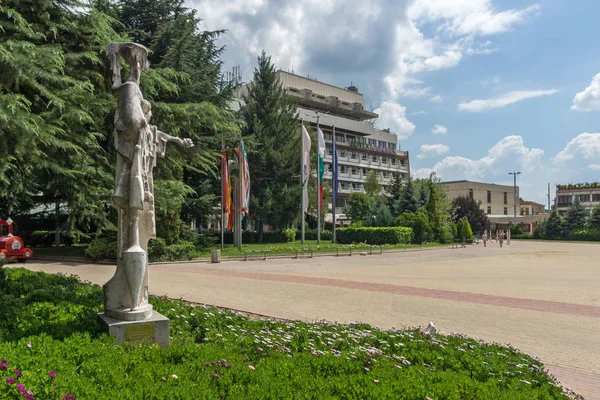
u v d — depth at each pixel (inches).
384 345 252.5
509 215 3814.0
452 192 3432.6
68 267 803.4
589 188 3705.7
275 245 1473.9
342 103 3339.1
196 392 145.3
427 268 881.5
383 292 541.0
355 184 3230.8
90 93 547.8
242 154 1141.7
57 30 538.3
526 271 847.1
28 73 405.1
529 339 327.3
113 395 137.2
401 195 2048.5
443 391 165.9
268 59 1737.2
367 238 1694.1
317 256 1182.3
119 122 247.6
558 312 431.2
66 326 228.1
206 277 666.8
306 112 2876.5
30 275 451.8
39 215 1288.1
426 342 259.4
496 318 398.9
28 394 126.4
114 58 260.1
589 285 639.1
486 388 178.1
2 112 349.4
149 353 192.2
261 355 211.8
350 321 369.4
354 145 3221.0
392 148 3661.4
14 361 153.4
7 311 264.5
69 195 565.9
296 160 1707.7
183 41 1045.8
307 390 157.5
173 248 957.8
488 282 662.5
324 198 2160.4
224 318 303.9
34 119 397.7
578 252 1536.7
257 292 520.1
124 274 244.1
